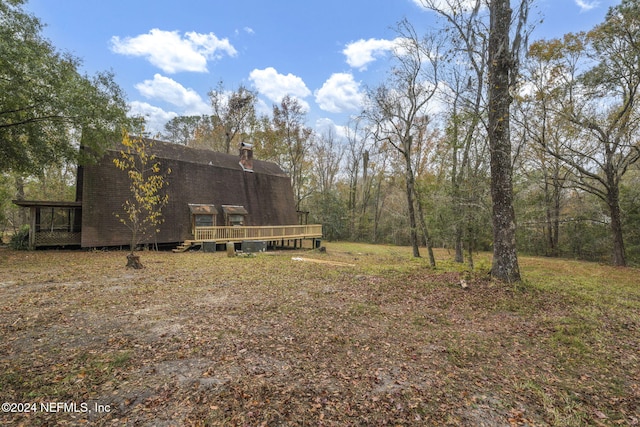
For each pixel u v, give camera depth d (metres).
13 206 23.16
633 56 13.42
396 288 8.35
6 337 4.73
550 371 4.03
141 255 15.41
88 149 16.81
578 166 15.90
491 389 3.56
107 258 13.74
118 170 17.91
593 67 14.52
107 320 5.57
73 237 16.80
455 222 12.28
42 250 15.90
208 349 4.43
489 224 12.01
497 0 7.98
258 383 3.54
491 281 8.08
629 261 17.81
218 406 3.10
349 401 3.24
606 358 4.40
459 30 9.20
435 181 15.59
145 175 18.88
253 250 19.94
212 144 38.09
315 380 3.65
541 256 23.38
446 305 6.82
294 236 24.08
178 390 3.38
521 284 7.82
